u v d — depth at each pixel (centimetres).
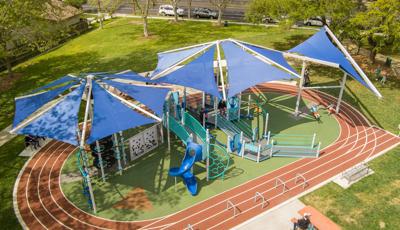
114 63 3738
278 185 1839
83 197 1778
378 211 1659
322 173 1931
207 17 5934
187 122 2094
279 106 2712
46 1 3178
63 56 4144
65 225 1599
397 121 2473
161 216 1644
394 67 3472
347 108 2669
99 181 1888
